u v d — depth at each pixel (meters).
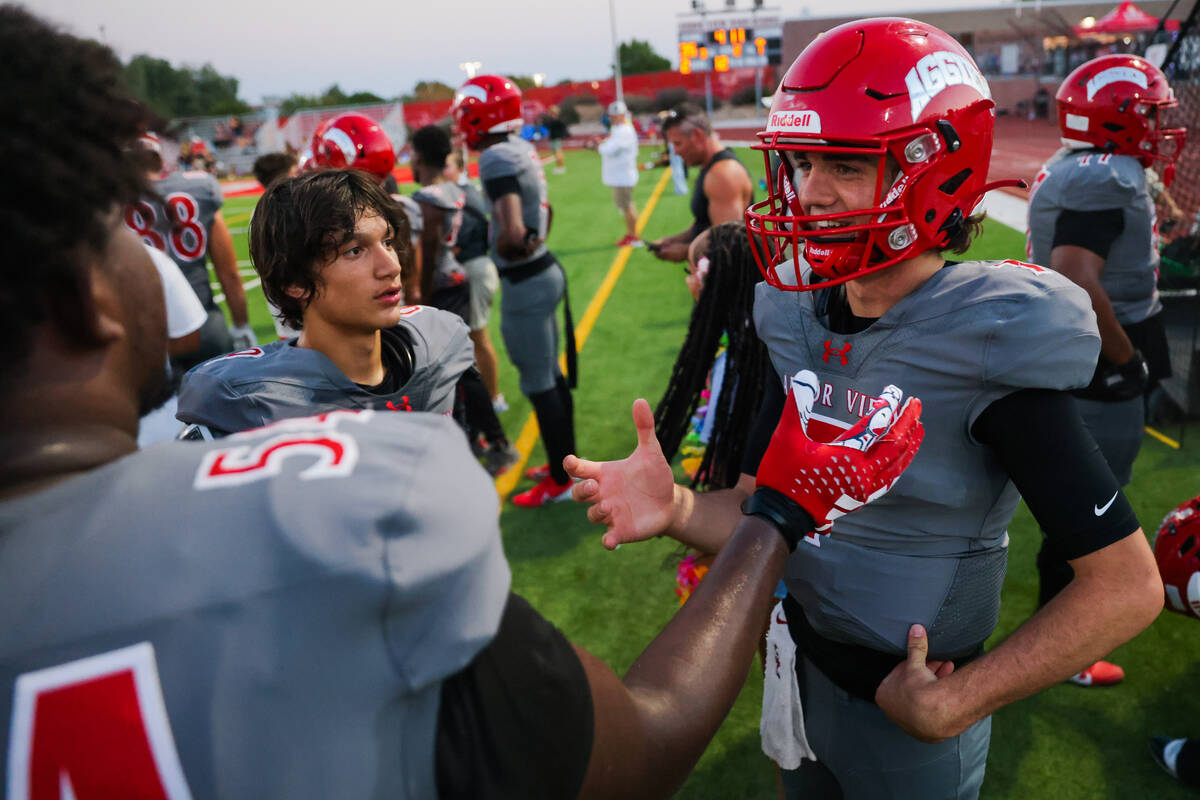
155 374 0.54
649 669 0.71
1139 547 1.03
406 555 0.44
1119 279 2.35
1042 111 21.05
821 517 0.88
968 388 1.05
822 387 1.20
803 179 1.12
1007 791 2.03
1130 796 2.00
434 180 3.96
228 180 24.77
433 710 0.46
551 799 0.51
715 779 2.14
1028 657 1.04
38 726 0.41
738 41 25.23
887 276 1.12
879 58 1.01
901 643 1.20
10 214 0.42
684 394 2.21
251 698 0.42
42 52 0.45
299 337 1.74
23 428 0.46
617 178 8.51
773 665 1.43
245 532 0.44
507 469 3.95
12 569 0.43
